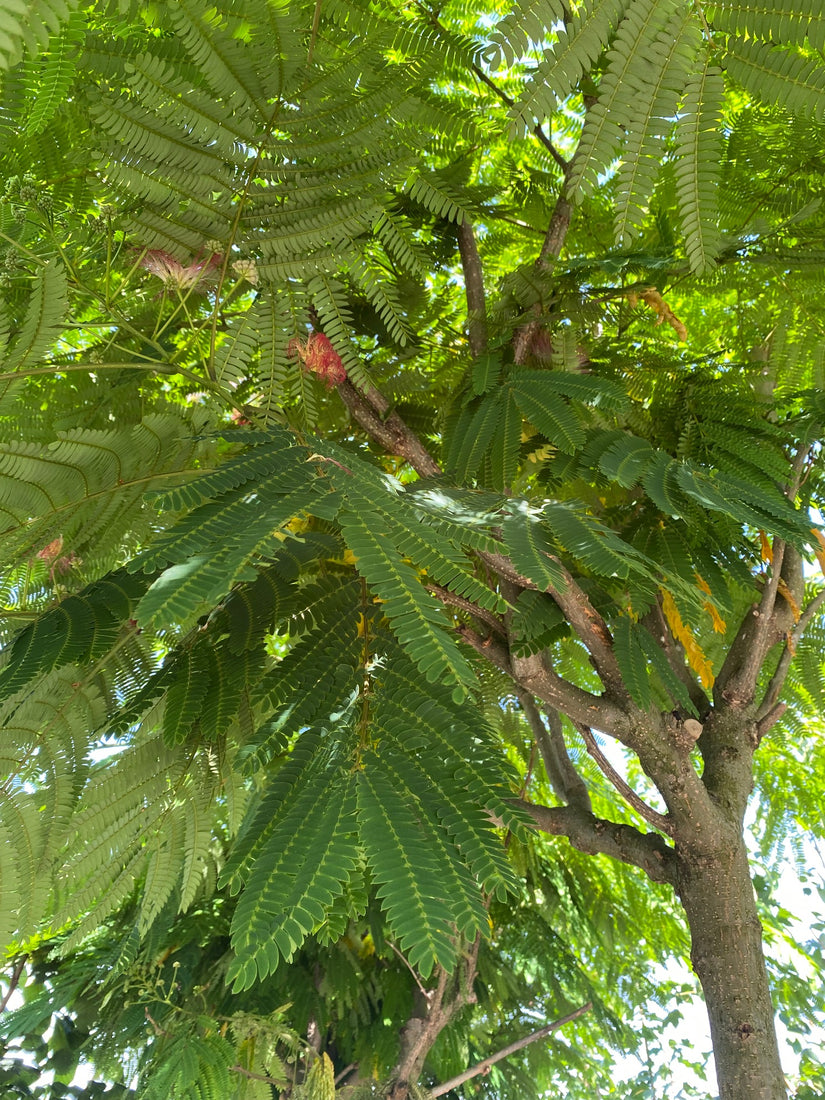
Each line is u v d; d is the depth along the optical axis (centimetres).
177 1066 443
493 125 300
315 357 291
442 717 193
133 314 321
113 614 223
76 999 549
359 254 274
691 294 396
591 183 126
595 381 294
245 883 165
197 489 163
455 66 286
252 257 253
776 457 331
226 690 242
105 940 569
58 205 248
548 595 312
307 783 177
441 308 387
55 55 145
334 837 162
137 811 257
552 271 332
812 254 332
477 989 601
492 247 442
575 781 400
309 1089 446
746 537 366
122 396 337
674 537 335
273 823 176
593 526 203
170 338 335
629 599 307
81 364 226
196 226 242
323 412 380
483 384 308
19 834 236
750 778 359
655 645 291
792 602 381
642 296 356
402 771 179
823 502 373
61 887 244
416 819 167
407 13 276
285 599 250
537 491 325
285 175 231
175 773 264
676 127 123
